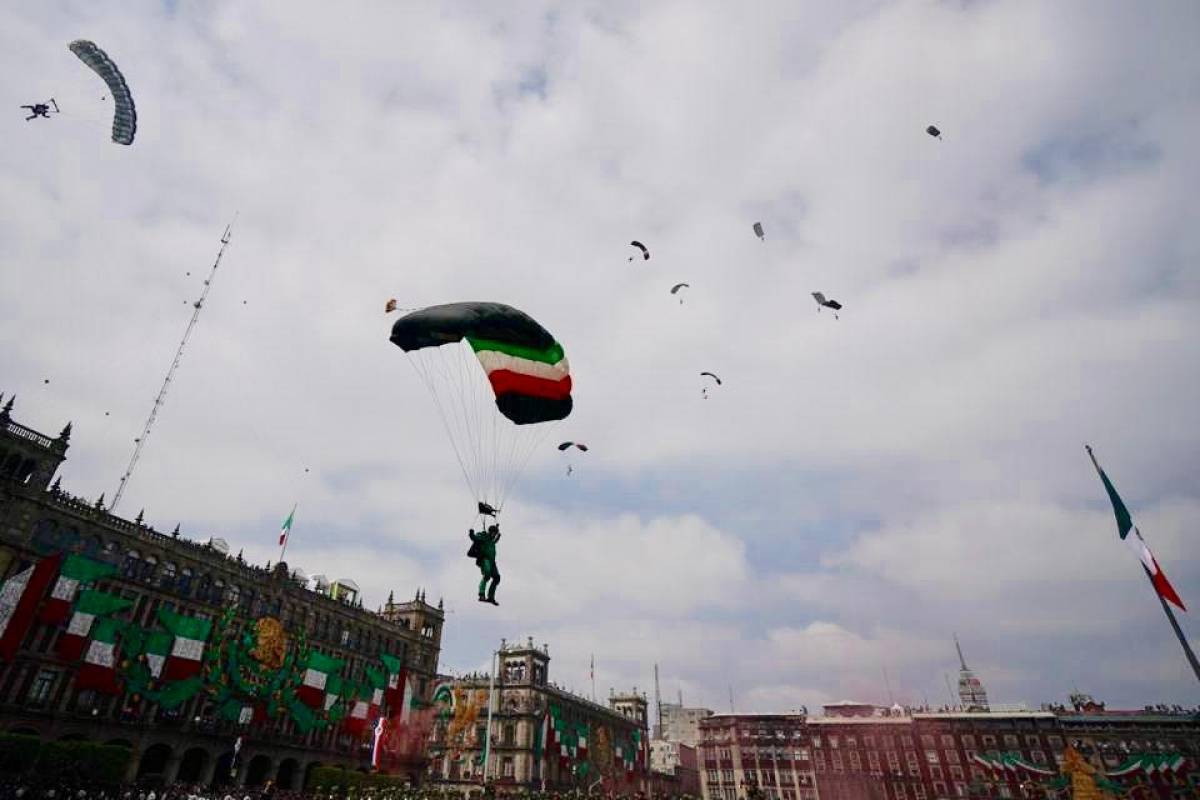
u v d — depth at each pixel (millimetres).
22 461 49562
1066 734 95000
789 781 103438
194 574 59281
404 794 59344
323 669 66250
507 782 85500
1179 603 24391
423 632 89312
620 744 112125
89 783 44094
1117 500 26781
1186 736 91750
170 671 53094
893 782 97688
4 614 43719
